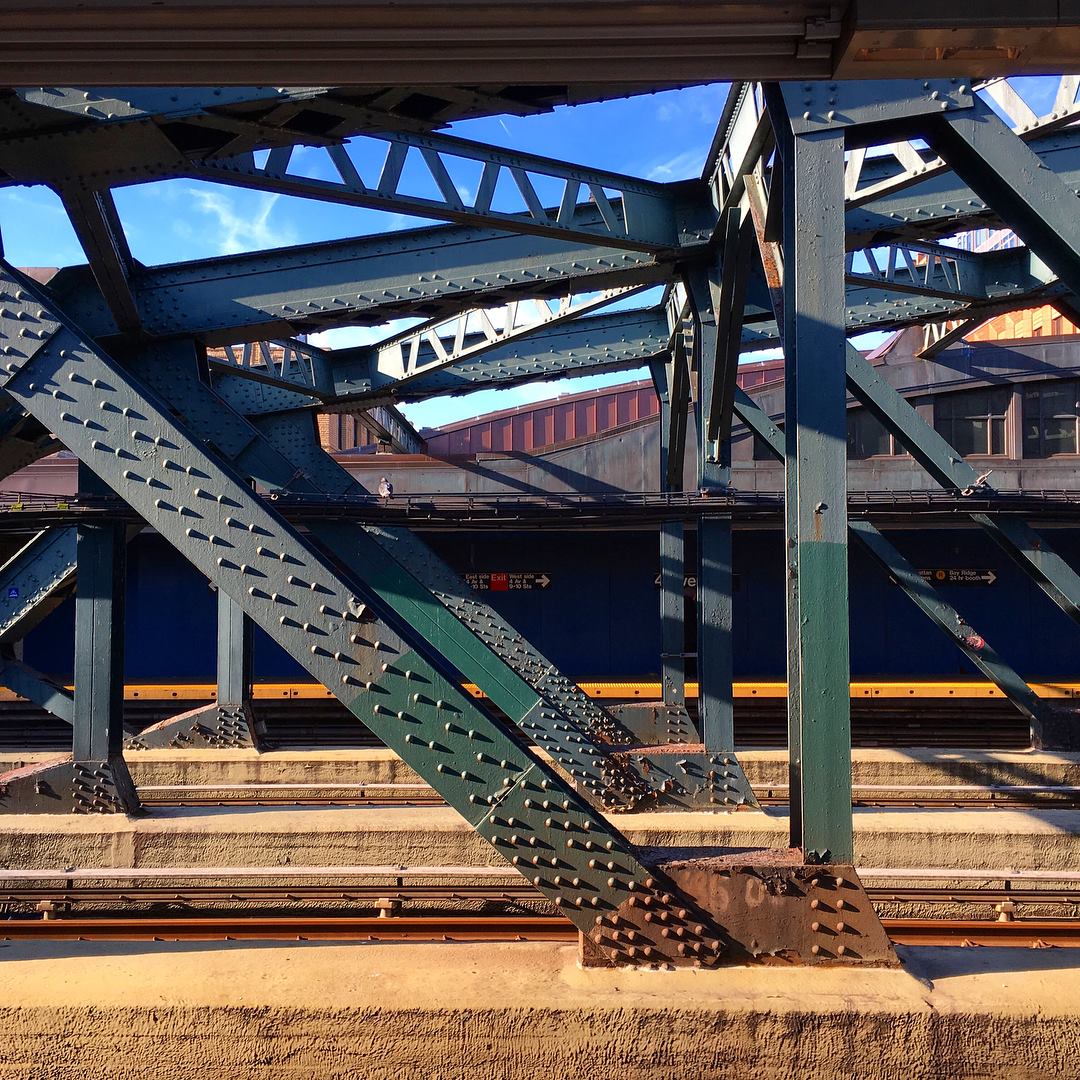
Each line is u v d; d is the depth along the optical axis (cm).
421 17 215
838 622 394
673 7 216
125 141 480
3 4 205
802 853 397
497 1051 348
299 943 411
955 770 943
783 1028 347
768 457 1423
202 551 369
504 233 740
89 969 378
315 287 732
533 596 1384
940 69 235
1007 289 880
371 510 778
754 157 599
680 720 932
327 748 1075
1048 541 1329
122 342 729
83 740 778
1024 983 368
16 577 820
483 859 720
